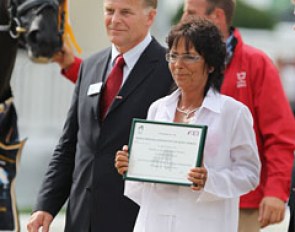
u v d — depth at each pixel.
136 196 7.95
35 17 9.46
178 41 7.76
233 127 7.84
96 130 8.75
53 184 9.03
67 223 8.91
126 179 7.72
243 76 9.52
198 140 7.64
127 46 8.80
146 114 8.70
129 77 8.77
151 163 7.71
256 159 7.90
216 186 7.64
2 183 9.37
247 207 9.47
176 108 7.96
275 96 9.48
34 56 9.50
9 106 9.53
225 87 9.52
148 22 8.84
